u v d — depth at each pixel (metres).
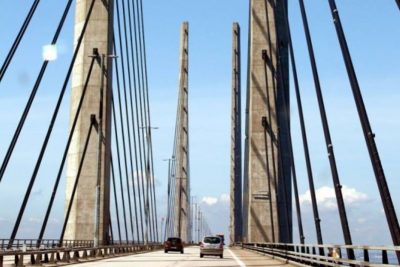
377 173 17.12
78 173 51.62
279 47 66.50
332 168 23.67
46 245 40.84
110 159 56.44
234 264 33.34
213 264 32.94
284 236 58.62
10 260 34.44
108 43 56.06
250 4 65.19
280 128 62.41
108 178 55.12
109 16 56.69
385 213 16.38
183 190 129.38
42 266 28.67
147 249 71.06
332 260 21.56
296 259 32.69
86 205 53.69
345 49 21.52
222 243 45.06
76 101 55.28
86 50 55.72
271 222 57.44
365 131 18.38
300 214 36.62
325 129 25.34
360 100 19.28
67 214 49.41
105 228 53.69
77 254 36.12
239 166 127.94
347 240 21.36
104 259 40.31
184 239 126.50
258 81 59.97
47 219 41.31
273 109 59.34
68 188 54.25
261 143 58.91
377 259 24.06
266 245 51.25
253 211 58.03
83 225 53.41
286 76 65.75
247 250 70.94
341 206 22.28
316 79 28.11
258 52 60.56
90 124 54.53
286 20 41.44
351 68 20.59
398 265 13.97
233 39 129.12
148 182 85.50
